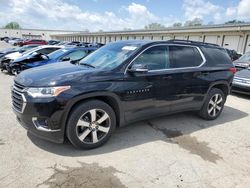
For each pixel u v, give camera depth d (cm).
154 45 422
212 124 507
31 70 399
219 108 542
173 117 536
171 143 402
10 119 471
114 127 384
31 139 385
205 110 513
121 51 420
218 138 434
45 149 357
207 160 352
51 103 319
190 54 477
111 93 361
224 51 561
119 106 377
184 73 449
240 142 421
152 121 504
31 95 324
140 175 305
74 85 333
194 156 362
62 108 324
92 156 346
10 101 605
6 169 302
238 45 2197
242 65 889
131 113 395
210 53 516
